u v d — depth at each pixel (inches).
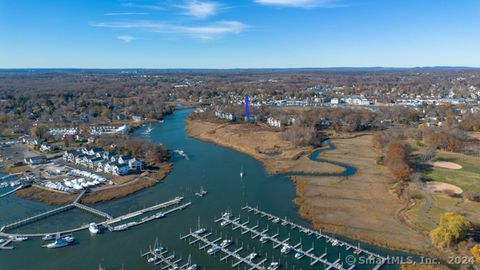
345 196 6958.7
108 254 5004.9
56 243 5187.0
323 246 5172.2
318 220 5964.6
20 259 4904.0
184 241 5334.6
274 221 5954.7
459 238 4933.6
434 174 7795.3
